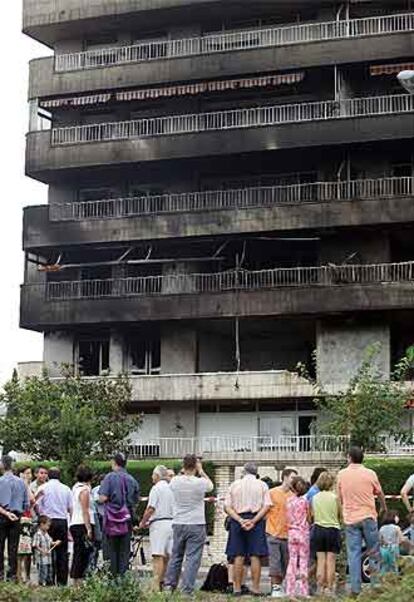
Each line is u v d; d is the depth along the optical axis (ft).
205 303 194.29
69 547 83.20
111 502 67.36
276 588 70.44
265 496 68.03
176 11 201.87
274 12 200.34
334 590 66.95
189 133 194.90
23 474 79.30
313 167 196.75
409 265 187.11
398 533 70.23
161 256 202.39
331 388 189.78
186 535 66.44
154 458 194.08
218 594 66.69
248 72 193.88
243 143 191.31
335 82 189.98
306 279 193.16
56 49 213.05
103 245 200.75
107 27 208.74
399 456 157.38
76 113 209.67
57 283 202.39
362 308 186.50
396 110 186.50
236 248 198.39
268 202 193.67
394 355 196.03
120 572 66.95
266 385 190.08
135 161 197.47
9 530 71.56
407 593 46.39
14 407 158.61
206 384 193.16
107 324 201.16
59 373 206.49
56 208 203.00
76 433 147.74
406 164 191.01
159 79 199.72
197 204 197.06
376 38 187.42
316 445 162.91
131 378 196.24
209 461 148.15
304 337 207.00
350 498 64.95
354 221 185.98
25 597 61.62
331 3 196.44
